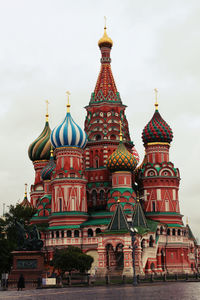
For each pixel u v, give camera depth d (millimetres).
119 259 92125
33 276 81125
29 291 57531
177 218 105938
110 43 117375
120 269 87812
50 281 68375
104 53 117312
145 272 90562
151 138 108938
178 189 108562
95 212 101438
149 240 93625
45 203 108750
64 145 102250
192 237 119500
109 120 111062
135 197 101000
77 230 97562
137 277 72438
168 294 42250
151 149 109188
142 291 48312
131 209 98500
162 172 106438
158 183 105938
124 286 62281
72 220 98312
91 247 95375
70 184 100125
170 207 105562
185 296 39219
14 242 108125
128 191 100062
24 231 87375
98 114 111562
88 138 110812
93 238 95625
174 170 107438
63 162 102000
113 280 75062
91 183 108438
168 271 100125
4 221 114312
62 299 39406
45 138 126250
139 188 110438
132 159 101750
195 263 121750
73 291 53188
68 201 99312
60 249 91125
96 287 62562
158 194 105688
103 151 108938
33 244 84938
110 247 91188
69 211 98875
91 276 81375
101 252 86062
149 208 105562
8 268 97562
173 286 58406
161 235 100812
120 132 104688
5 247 96812
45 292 53188
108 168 102562
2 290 63719
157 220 103938
